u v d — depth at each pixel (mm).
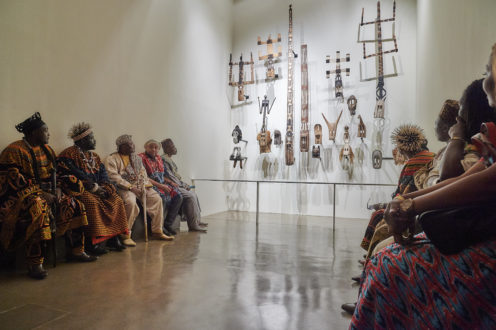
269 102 7145
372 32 6523
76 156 3172
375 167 6234
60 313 1830
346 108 6586
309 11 6980
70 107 3646
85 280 2414
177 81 5570
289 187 6902
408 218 746
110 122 4195
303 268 2820
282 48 7148
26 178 2617
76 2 3713
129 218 3641
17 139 3064
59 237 2961
